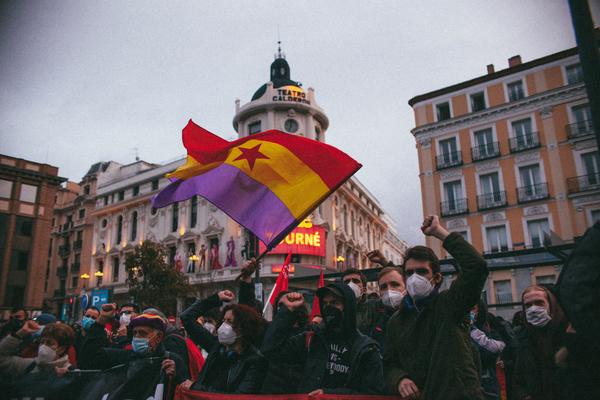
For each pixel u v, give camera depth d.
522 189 26.77
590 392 2.57
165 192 5.74
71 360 5.64
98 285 43.50
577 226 24.72
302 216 4.80
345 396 3.01
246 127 34.94
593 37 2.60
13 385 3.75
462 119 29.41
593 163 25.16
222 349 3.92
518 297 23.38
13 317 7.38
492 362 5.12
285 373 3.43
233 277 31.64
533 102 27.34
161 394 3.72
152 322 3.91
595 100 2.50
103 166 51.00
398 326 3.07
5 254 34.00
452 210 28.58
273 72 40.12
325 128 36.38
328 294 3.34
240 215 5.11
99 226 46.16
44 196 36.72
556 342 3.25
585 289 2.20
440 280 3.03
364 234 47.69
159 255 27.91
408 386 2.72
